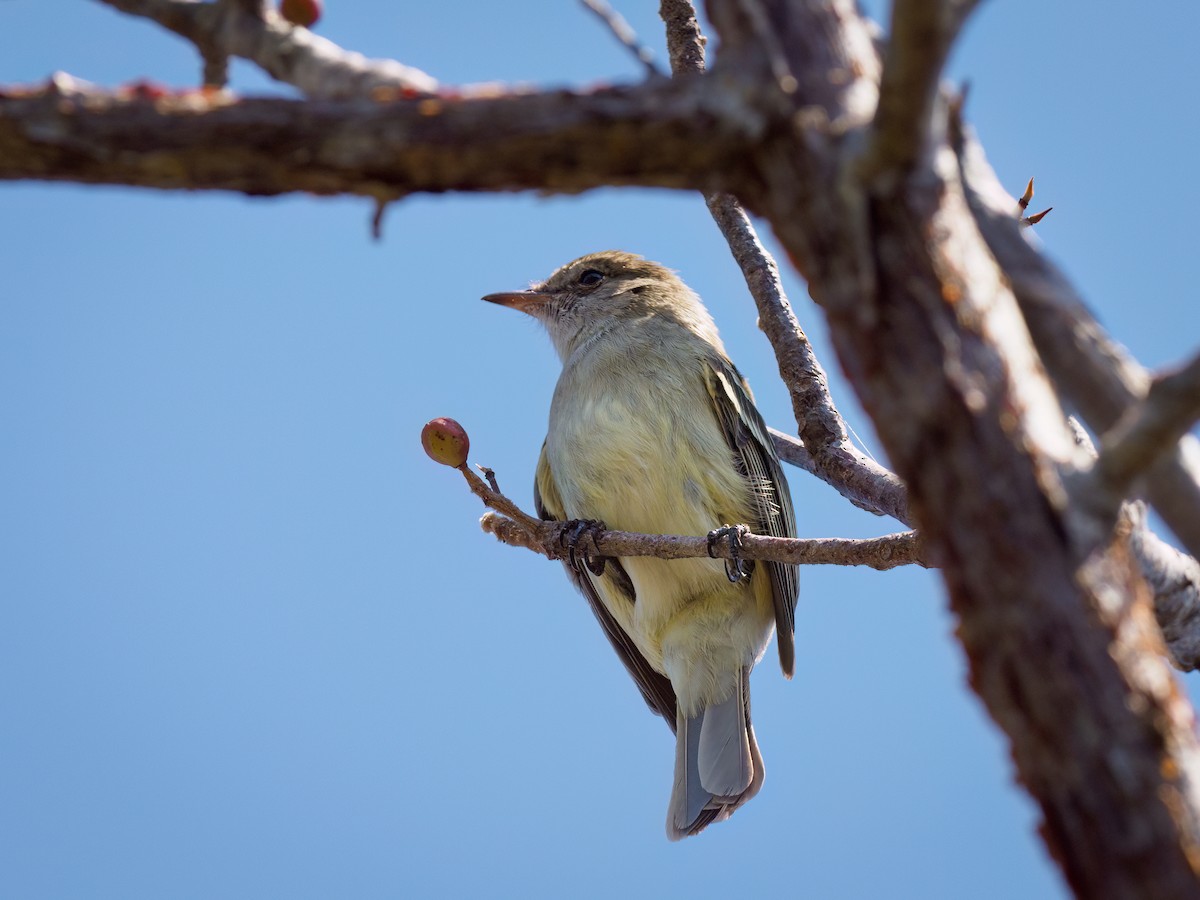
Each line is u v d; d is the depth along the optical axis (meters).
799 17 4.40
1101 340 4.29
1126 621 3.83
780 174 4.29
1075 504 3.89
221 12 5.09
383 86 4.69
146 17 5.15
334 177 4.34
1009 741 3.92
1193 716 3.88
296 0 5.27
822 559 7.88
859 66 4.36
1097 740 3.72
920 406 4.01
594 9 4.59
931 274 4.07
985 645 3.89
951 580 3.98
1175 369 3.74
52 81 4.29
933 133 4.14
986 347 4.04
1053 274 4.41
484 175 4.33
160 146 4.27
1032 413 4.00
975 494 3.92
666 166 4.34
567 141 4.27
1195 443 4.46
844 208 4.14
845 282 4.15
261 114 4.27
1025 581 3.83
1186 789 3.69
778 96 4.29
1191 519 4.32
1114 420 4.21
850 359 4.20
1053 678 3.77
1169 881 3.59
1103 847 3.68
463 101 4.29
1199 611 7.50
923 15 3.71
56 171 4.32
